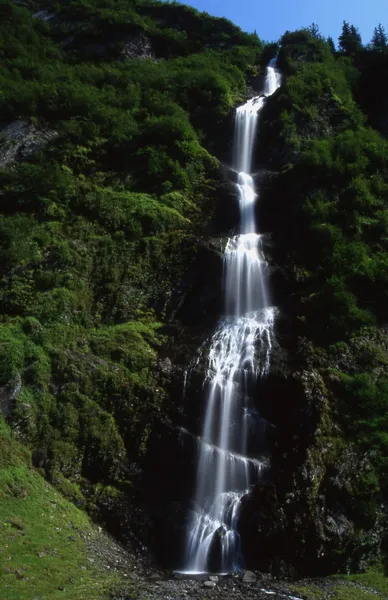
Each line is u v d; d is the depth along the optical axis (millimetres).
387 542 14984
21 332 18281
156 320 21219
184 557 15078
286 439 17000
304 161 26047
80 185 24469
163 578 13820
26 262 20719
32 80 32094
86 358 18297
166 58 40750
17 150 25875
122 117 28484
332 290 20578
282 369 18234
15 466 14977
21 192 23500
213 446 17203
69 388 17281
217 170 27312
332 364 18547
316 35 40625
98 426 16859
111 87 32406
